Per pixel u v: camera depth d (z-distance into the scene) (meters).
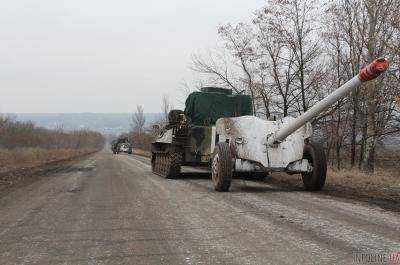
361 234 6.48
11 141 65.44
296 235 6.46
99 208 9.05
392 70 19.39
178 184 13.76
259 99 22.03
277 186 13.09
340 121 21.83
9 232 6.90
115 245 6.01
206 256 5.42
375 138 21.09
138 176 17.52
